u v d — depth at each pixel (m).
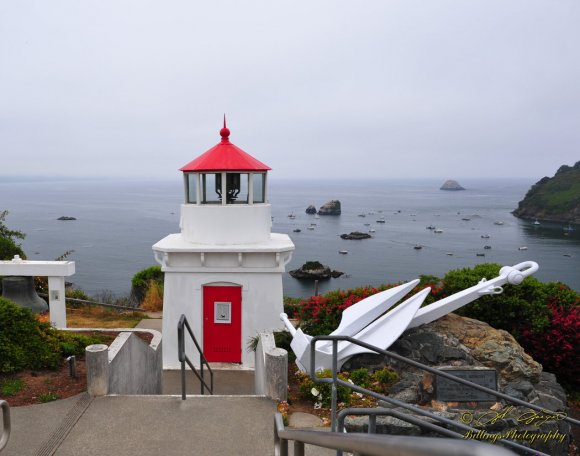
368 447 1.67
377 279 47.78
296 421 6.15
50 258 58.09
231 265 11.23
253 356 11.30
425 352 8.40
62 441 5.40
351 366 8.16
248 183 11.46
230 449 5.36
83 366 7.45
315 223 106.19
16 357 6.97
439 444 1.21
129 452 5.23
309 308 10.66
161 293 17.80
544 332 10.08
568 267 54.62
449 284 10.89
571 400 9.67
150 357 8.78
